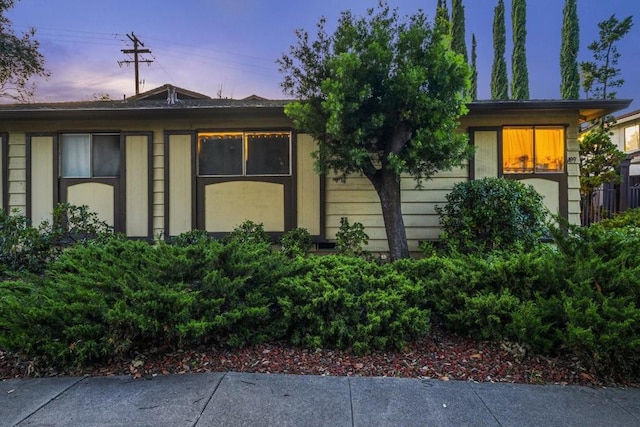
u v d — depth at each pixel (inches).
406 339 133.3
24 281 162.7
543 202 268.2
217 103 299.3
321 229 277.7
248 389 106.3
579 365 118.5
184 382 110.3
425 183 277.7
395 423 91.2
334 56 206.8
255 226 261.7
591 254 141.0
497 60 942.4
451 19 894.4
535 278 139.5
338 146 215.9
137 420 91.5
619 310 116.6
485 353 129.5
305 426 89.9
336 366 121.4
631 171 627.2
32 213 283.0
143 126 283.9
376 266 165.9
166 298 122.1
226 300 135.3
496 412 96.2
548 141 273.0
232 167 281.7
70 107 273.0
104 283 129.4
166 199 282.0
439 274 158.9
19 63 449.7
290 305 136.9
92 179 283.9
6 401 100.4
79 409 96.4
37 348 116.5
